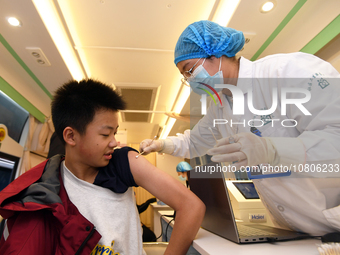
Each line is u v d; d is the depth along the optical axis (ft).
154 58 10.23
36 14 7.26
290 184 2.38
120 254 2.06
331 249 1.42
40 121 13.98
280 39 8.56
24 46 8.72
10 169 11.35
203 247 1.98
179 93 12.48
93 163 2.26
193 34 3.40
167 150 3.84
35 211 2.00
